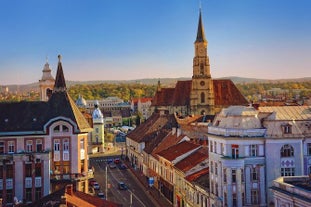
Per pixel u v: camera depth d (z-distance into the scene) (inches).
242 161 2869.1
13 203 3287.4
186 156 3991.1
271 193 2896.2
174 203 3971.5
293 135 2933.1
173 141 4808.1
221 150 2974.9
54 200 2434.8
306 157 2965.1
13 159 3511.3
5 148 3668.8
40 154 3548.2
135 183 5000.0
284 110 3149.6
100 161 6894.7
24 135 3708.2
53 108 3956.7
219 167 2962.6
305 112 3127.5
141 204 3981.3
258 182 2898.6
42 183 3545.8
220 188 2928.2
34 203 2544.3
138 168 5940.0
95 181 5036.9
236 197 2861.7
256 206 2883.9
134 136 6402.6
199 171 3582.7
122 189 4630.9
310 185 2089.1
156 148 5009.8
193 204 3437.5
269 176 2908.5
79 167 3863.2
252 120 2960.1
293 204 1989.4
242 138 2888.8
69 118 3841.0
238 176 2859.3
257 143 2918.3
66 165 3818.9
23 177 3523.6
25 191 3526.1
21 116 3836.1
